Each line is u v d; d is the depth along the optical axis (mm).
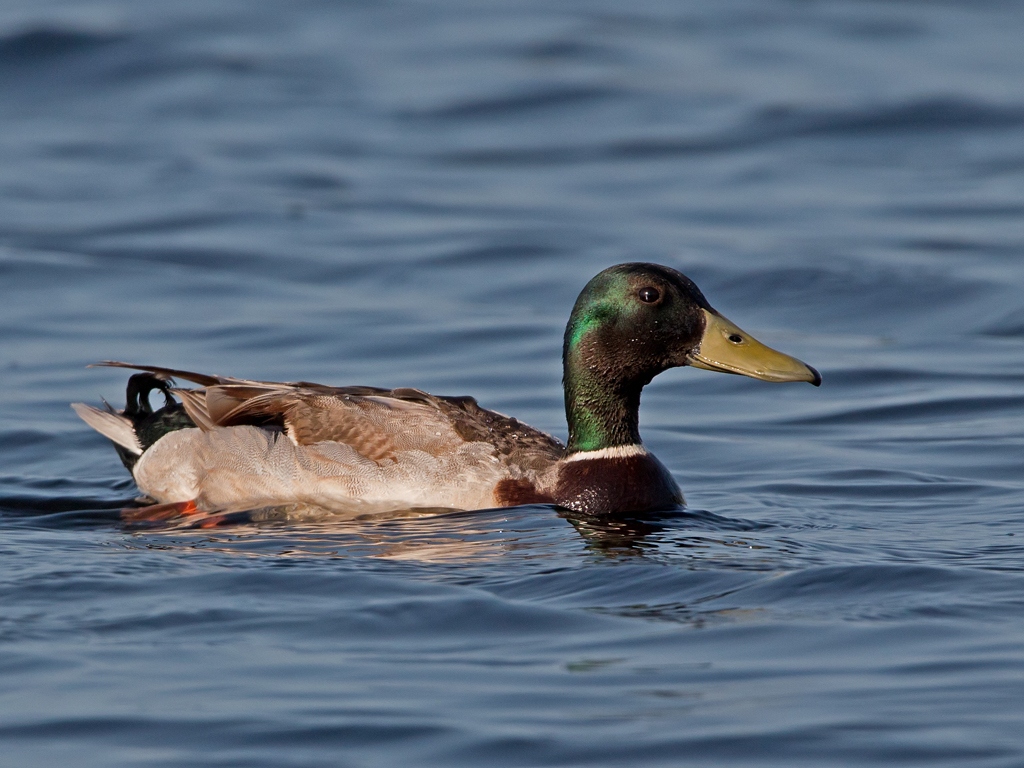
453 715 7098
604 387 11578
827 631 8266
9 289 20078
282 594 8969
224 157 27328
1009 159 27188
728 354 11453
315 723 7004
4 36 32062
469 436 11648
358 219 23953
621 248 22219
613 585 9195
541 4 37719
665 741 6812
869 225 23375
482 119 29953
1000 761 6566
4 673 7613
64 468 13391
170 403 12883
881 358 17469
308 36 34750
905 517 11352
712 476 13070
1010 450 13656
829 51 33906
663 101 30578
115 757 6668
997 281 20078
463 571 9539
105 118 29750
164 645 8047
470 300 20250
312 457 11547
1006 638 8094
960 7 37812
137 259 21703
